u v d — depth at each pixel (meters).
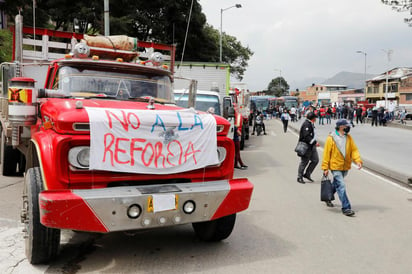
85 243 5.25
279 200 7.96
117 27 25.89
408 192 8.95
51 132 4.12
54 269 4.34
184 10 32.44
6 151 9.20
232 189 4.43
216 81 14.62
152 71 5.96
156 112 4.28
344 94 103.75
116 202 3.85
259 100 57.22
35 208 4.11
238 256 4.86
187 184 4.39
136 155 4.09
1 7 25.69
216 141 4.54
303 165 9.88
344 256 4.92
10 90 4.83
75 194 3.78
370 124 41.31
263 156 15.23
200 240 5.43
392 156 14.84
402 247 5.28
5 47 20.55
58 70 5.54
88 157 3.94
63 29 27.31
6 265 4.41
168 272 4.33
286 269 4.48
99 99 5.18
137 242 5.31
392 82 78.38
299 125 36.84
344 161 6.97
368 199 8.20
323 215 6.87
